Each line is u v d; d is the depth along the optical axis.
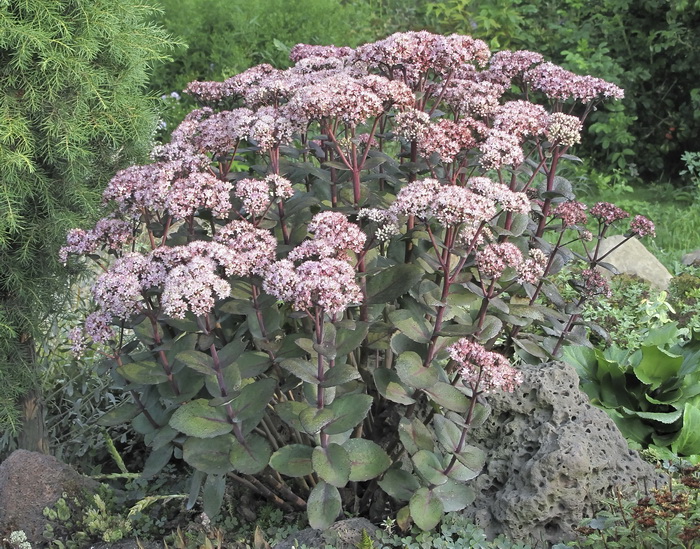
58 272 4.29
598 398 4.82
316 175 3.69
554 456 3.51
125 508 4.11
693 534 2.95
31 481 4.04
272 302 3.31
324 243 3.12
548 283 4.10
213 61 9.16
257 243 3.20
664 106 10.22
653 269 6.68
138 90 4.48
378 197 3.63
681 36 9.77
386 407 4.12
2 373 4.20
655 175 10.38
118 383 3.79
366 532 3.35
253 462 3.30
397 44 3.75
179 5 9.16
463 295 3.56
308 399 3.34
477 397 3.50
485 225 3.65
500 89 4.04
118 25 4.16
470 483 3.80
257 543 3.51
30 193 4.00
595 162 10.38
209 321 3.27
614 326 5.66
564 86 4.11
